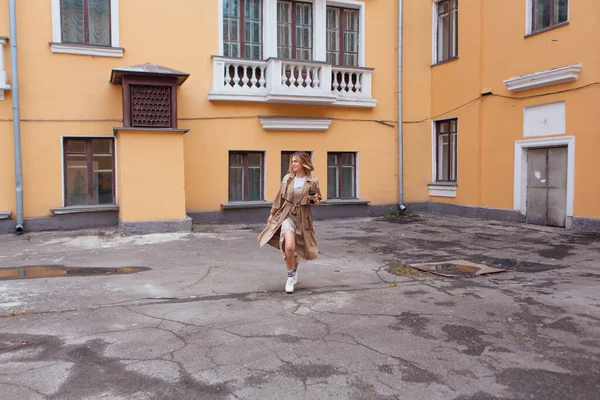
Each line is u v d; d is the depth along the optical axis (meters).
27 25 9.95
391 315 4.65
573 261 7.16
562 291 5.45
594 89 9.54
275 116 11.98
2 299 5.21
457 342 3.94
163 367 3.48
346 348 3.83
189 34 11.29
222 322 4.46
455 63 13.15
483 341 3.96
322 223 12.20
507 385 3.19
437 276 6.32
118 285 5.84
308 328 4.29
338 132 12.97
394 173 13.74
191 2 11.30
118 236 9.66
